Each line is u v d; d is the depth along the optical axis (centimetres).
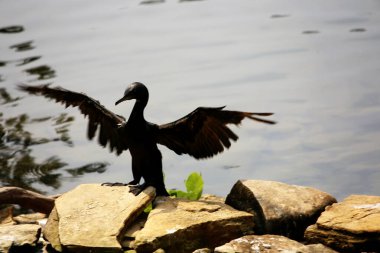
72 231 880
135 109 930
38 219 1088
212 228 875
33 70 1798
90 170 1338
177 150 983
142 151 949
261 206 927
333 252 828
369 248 821
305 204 933
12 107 1644
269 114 852
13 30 2120
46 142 1466
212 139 943
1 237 911
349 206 901
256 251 822
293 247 830
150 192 941
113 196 949
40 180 1287
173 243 854
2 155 1403
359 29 2052
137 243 846
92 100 1003
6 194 1067
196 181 1044
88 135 1047
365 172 1222
